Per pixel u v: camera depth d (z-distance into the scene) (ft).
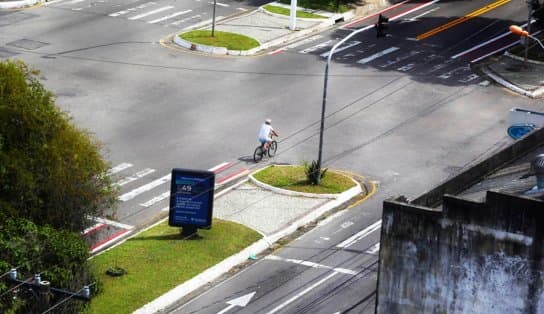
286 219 301.63
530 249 160.76
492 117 382.63
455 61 435.53
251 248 283.59
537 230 159.84
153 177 325.83
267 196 314.96
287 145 353.10
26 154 249.34
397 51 443.73
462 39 458.91
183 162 337.11
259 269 275.18
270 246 287.69
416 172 337.52
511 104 395.96
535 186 190.39
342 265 279.08
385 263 172.45
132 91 390.63
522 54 440.04
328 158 344.28
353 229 299.17
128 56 424.46
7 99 248.11
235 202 310.24
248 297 261.44
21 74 255.91
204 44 434.30
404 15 487.20
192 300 258.57
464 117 381.19
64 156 255.50
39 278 217.36
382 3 501.15
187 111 376.48
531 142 219.61
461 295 167.22
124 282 260.21
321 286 268.00
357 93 398.62
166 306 254.68
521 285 162.40
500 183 199.11
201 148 347.97
